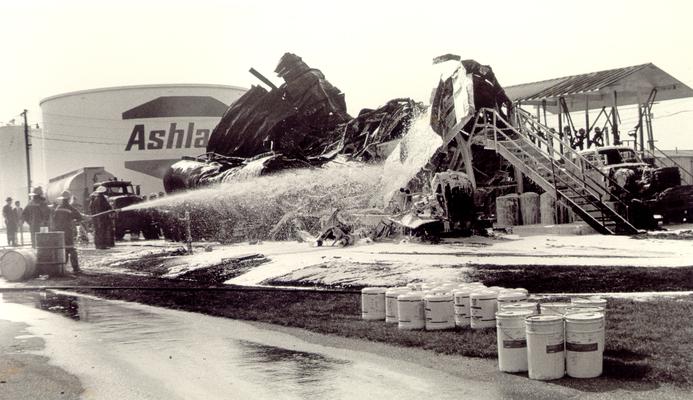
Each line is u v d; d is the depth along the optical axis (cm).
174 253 2641
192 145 7631
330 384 838
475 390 779
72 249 2342
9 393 865
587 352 786
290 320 1271
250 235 3031
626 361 816
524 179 3041
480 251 1984
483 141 2755
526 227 2523
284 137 3584
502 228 2584
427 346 995
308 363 948
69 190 4881
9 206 3709
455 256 1886
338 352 1004
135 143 7638
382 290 1230
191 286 1858
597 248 1941
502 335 843
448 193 2398
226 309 1452
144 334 1233
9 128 8938
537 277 1467
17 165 8975
